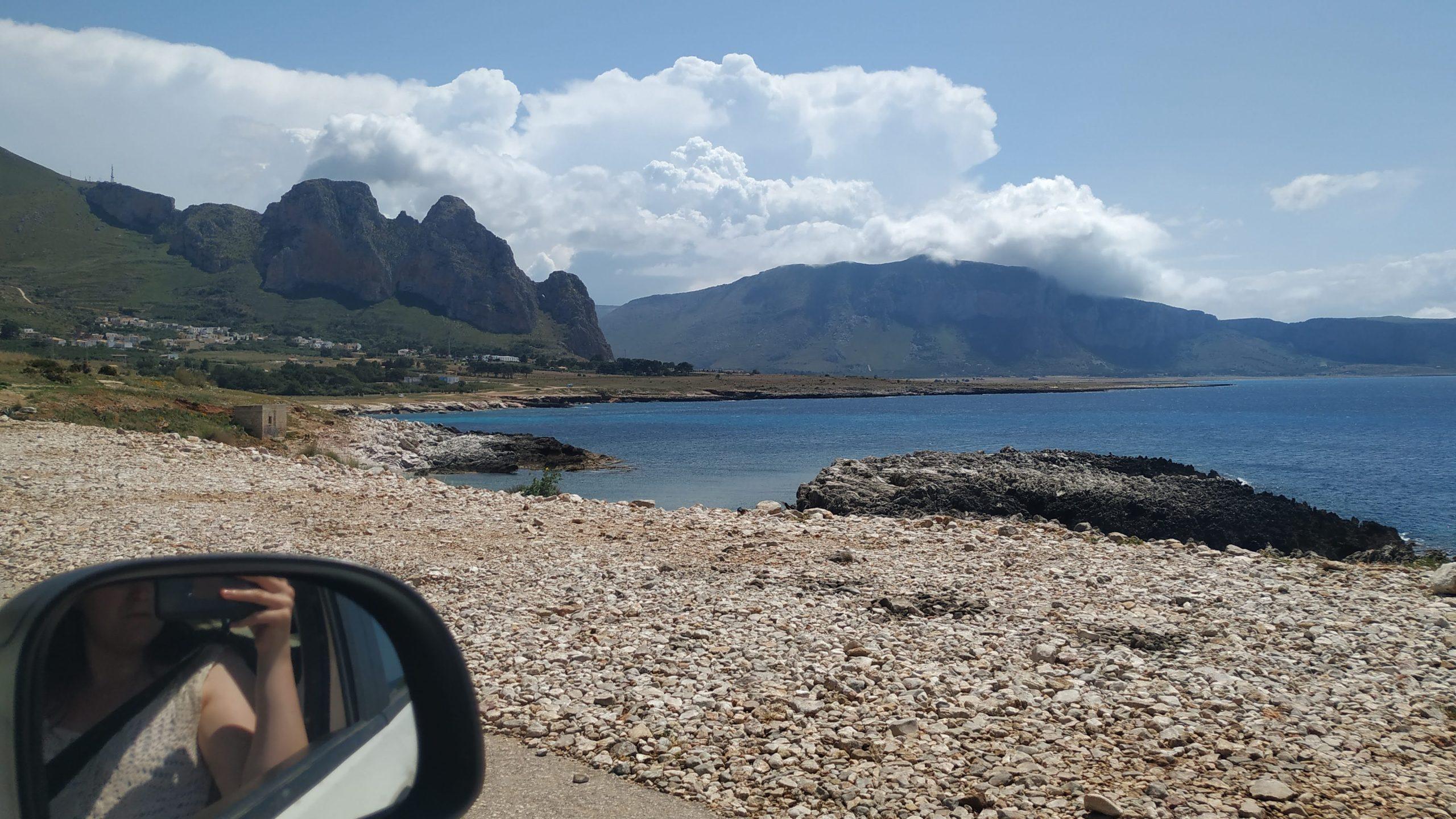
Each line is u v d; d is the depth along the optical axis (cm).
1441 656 671
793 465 5731
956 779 464
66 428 2591
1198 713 550
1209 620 767
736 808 436
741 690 594
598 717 546
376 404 16838
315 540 1145
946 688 594
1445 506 4284
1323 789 446
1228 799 438
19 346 19475
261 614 212
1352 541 2725
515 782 461
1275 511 2878
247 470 1953
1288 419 13288
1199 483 3300
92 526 1237
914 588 872
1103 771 471
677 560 1012
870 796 443
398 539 1160
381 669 260
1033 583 905
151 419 3384
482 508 1438
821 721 541
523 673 629
